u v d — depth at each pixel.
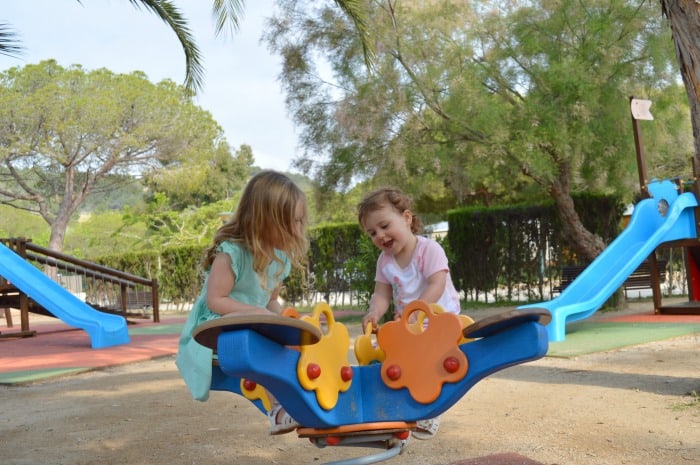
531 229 14.43
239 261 2.51
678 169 16.23
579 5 11.09
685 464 3.34
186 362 2.61
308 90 12.88
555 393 5.29
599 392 5.22
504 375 6.30
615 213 13.65
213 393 6.16
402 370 2.24
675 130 12.06
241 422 4.82
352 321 12.93
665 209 10.95
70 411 5.56
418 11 11.45
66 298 12.50
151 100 28.27
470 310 13.88
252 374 1.82
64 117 27.05
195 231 33.16
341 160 12.71
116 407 5.63
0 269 12.80
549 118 11.01
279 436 4.38
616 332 9.11
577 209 13.47
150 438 4.42
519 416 4.57
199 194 44.38
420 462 3.61
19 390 7.02
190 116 29.19
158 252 21.84
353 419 2.23
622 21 11.01
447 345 2.17
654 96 11.70
